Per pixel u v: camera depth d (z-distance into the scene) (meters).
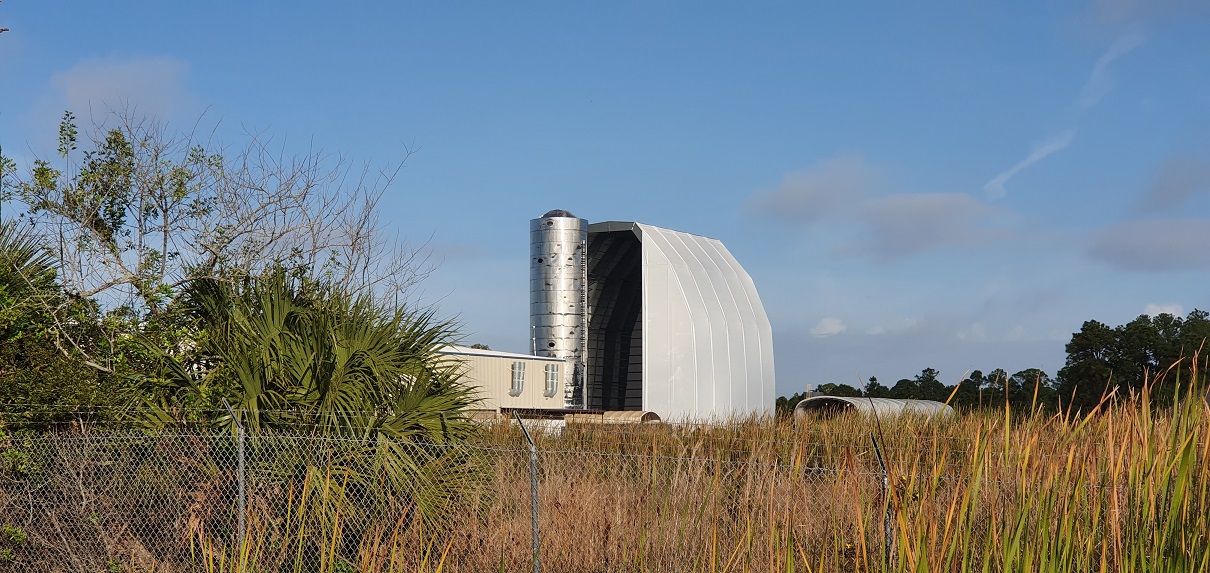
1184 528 3.56
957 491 3.75
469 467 8.68
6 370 9.77
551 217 52.31
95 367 10.36
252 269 11.38
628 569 6.33
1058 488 3.65
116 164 12.03
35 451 9.30
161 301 11.00
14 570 9.06
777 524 4.43
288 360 9.35
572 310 51.94
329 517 8.05
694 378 46.78
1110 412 3.92
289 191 12.12
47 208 11.77
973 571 3.95
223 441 8.92
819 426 17.80
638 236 49.81
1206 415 3.79
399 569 5.88
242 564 6.96
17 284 10.59
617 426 16.41
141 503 9.15
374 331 9.53
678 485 6.04
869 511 4.27
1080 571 3.65
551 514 7.38
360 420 8.93
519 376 33.97
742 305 53.78
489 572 6.90
